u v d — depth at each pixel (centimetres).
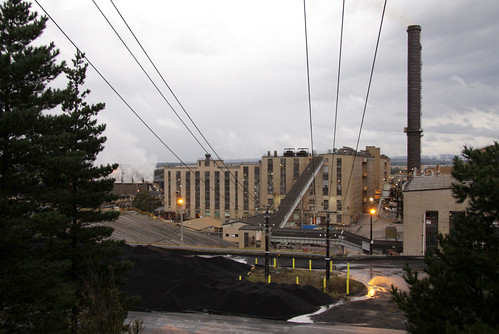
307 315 1809
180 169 11575
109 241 1634
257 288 2061
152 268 2247
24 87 1262
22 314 1110
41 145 1228
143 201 10381
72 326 1253
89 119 1656
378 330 1578
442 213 3897
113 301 1182
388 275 2667
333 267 2969
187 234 4703
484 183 963
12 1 1286
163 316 1794
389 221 9950
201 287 2036
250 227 6262
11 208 1143
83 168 1600
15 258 1170
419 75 9581
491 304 964
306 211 9750
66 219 1230
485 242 1009
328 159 9731
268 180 10538
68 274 1475
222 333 1541
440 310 1010
